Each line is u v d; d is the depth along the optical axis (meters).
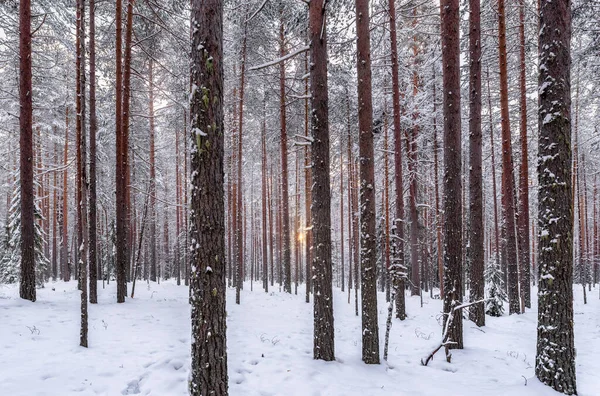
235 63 18.30
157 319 9.85
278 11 15.45
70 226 30.84
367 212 6.98
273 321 10.94
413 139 17.41
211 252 4.11
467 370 6.76
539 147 5.86
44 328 7.92
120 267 12.23
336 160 22.67
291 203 35.09
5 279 18.80
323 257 6.79
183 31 14.64
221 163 4.27
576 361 7.65
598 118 17.88
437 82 17.31
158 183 26.27
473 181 10.54
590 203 36.38
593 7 12.30
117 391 5.12
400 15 14.37
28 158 10.61
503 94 12.94
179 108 20.23
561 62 5.60
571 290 5.52
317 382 5.64
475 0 10.09
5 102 19.69
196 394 4.00
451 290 8.12
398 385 5.82
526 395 5.17
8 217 20.20
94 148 11.77
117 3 12.15
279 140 21.02
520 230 16.34
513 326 11.28
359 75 7.08
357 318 12.67
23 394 4.73
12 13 13.09
